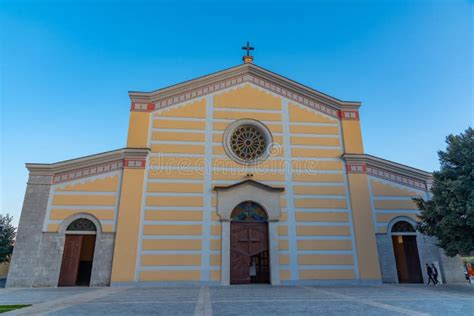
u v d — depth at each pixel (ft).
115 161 73.15
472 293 52.70
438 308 37.32
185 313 34.19
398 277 77.10
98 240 67.21
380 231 73.82
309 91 84.28
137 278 65.00
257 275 71.20
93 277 65.05
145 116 77.56
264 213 73.77
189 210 70.95
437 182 64.44
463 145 62.18
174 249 67.77
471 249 58.59
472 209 55.26
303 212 73.82
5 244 88.94
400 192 76.95
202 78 81.61
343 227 73.41
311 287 63.41
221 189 72.69
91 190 70.44
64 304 40.93
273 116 81.66
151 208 70.13
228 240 69.56
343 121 82.94
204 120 79.20
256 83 84.53
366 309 36.60
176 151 75.66
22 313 34.47
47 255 65.67
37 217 67.56
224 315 32.89
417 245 73.46
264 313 34.04
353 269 70.33
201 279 66.49
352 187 76.38
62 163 70.74
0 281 85.66
